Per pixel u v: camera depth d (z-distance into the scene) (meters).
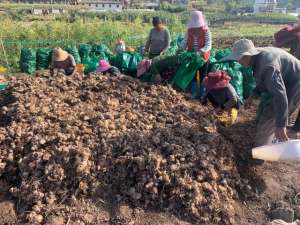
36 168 2.31
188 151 2.44
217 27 20.94
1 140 2.49
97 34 8.78
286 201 2.39
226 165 2.50
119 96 3.12
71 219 2.15
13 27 8.42
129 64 3.87
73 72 3.85
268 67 2.37
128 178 2.33
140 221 2.16
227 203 2.30
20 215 2.17
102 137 2.48
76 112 2.78
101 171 2.33
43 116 2.70
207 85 3.04
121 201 2.25
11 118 2.76
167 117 2.82
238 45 2.46
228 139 2.81
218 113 3.01
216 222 2.21
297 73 2.49
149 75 3.53
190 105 3.11
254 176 2.55
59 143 2.41
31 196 2.22
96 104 2.97
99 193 2.28
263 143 2.67
